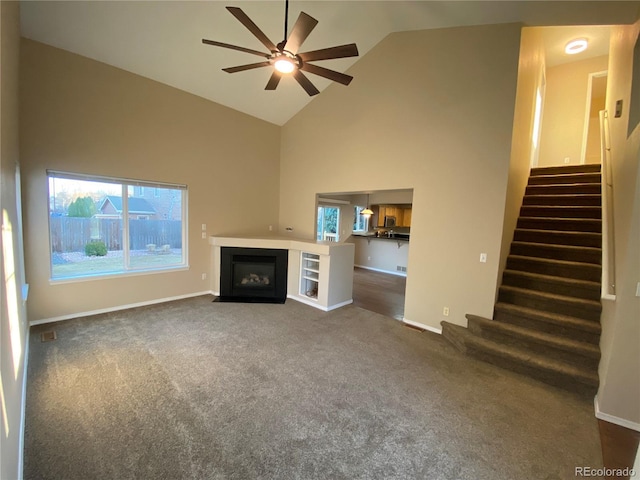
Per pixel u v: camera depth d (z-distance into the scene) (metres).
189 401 2.33
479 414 2.30
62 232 3.76
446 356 3.22
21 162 3.34
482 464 1.84
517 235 3.95
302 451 1.89
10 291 1.61
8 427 1.31
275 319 4.16
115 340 3.32
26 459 1.74
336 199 8.55
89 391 2.40
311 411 2.26
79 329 3.55
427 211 3.91
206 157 5.02
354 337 3.64
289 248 5.09
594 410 2.39
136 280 4.40
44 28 3.25
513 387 2.67
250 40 3.75
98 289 4.05
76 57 3.65
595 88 6.02
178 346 3.24
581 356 2.74
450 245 3.72
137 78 4.17
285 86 4.90
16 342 1.85
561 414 2.33
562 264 3.40
